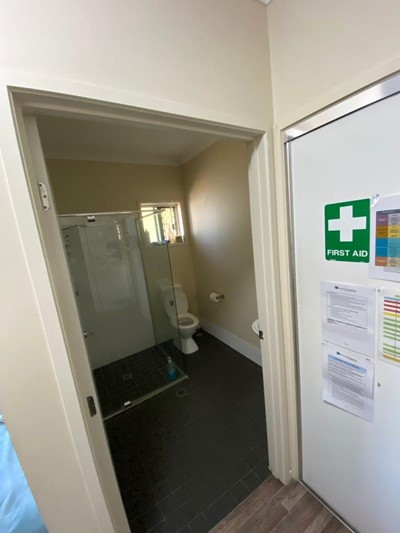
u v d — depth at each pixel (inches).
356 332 38.1
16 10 23.5
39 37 24.6
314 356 45.9
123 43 29.0
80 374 32.8
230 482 57.8
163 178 129.2
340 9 31.4
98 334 116.6
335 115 34.3
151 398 90.6
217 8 35.7
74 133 89.6
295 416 52.6
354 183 34.2
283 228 44.9
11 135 24.1
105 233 115.6
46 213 29.5
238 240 103.0
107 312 118.8
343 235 36.9
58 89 25.7
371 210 33.0
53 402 29.3
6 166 24.2
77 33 26.4
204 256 128.8
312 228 41.1
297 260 44.8
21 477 43.7
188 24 33.4
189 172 125.8
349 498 45.8
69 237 106.5
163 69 31.9
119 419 82.1
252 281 100.0
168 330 122.0
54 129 84.4
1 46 23.2
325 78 34.6
